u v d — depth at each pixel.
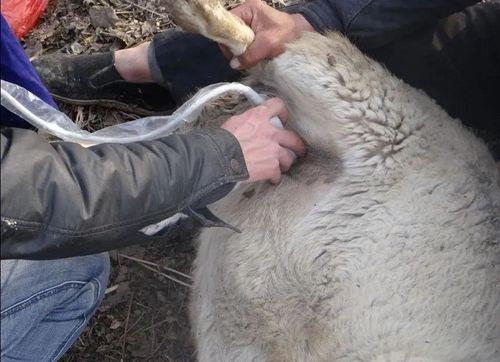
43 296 1.01
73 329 1.12
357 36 1.18
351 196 1.12
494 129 1.27
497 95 1.23
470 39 1.20
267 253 1.13
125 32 1.52
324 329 1.10
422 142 1.14
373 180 1.12
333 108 1.09
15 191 0.80
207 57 1.31
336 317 1.09
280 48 1.11
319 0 1.18
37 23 1.53
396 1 1.14
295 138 1.11
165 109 1.43
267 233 1.13
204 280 1.20
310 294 1.11
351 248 1.10
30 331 1.04
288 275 1.12
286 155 1.10
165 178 0.90
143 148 0.91
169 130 1.09
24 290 0.98
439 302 1.07
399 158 1.12
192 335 1.26
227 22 1.05
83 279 1.07
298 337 1.11
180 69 1.33
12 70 0.90
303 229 1.12
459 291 1.07
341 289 1.09
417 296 1.07
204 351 1.18
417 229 1.10
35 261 0.99
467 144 1.17
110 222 0.87
